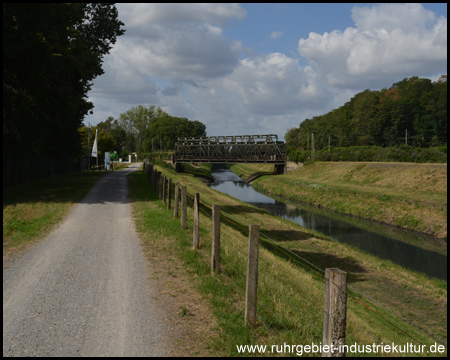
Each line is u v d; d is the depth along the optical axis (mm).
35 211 15086
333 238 28438
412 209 34719
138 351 4945
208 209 23812
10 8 18016
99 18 32312
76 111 35344
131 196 21641
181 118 151250
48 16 19578
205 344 5152
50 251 9766
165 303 6531
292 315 6164
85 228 12742
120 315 6027
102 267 8492
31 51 20531
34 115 25062
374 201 40188
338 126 116188
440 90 97312
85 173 44250
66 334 5387
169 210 16438
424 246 26156
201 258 9070
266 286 7496
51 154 38688
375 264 18641
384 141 99062
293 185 61094
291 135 155750
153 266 8609
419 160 62344
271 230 24906
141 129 157125
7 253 9477
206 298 6742
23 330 5484
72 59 26828
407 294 14438
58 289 7113
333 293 3529
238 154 87938
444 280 17859
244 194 59969
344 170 62281
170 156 129875
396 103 98062
